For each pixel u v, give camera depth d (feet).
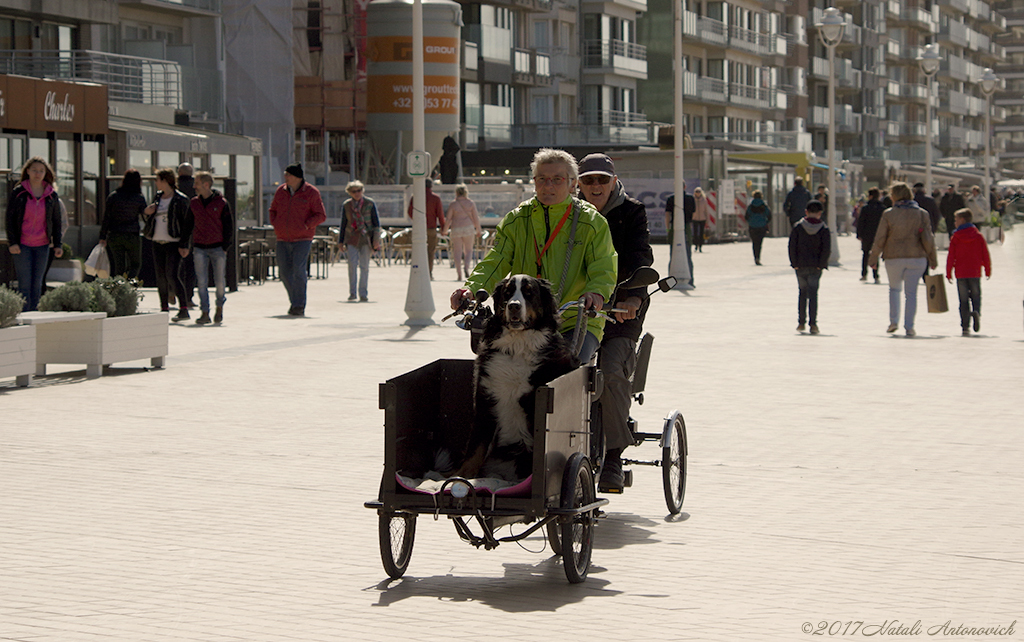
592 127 234.17
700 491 29.40
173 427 37.04
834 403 42.22
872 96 380.17
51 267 83.41
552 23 241.76
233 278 91.86
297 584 21.71
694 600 20.86
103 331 47.21
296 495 28.45
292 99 177.47
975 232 65.10
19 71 129.90
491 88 225.56
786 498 28.60
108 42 146.92
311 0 187.01
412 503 21.29
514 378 21.57
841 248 169.17
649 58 263.29
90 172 98.53
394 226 152.76
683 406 41.50
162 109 132.36
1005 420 39.01
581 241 24.41
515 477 21.74
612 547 24.45
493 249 24.59
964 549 24.14
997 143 549.54
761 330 66.39
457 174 173.17
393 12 173.58
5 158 89.35
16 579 21.86
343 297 87.04
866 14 368.89
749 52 294.87
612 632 19.12
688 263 95.76
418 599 20.90
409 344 58.54
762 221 130.93
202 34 160.66
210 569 22.57
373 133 176.65
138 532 25.12
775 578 22.18
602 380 23.91
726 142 216.33
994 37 543.39
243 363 51.67
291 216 71.82
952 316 75.41
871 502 28.12
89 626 19.34
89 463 31.78
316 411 40.01
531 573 22.65
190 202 66.85
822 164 229.25
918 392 44.73
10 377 44.52
